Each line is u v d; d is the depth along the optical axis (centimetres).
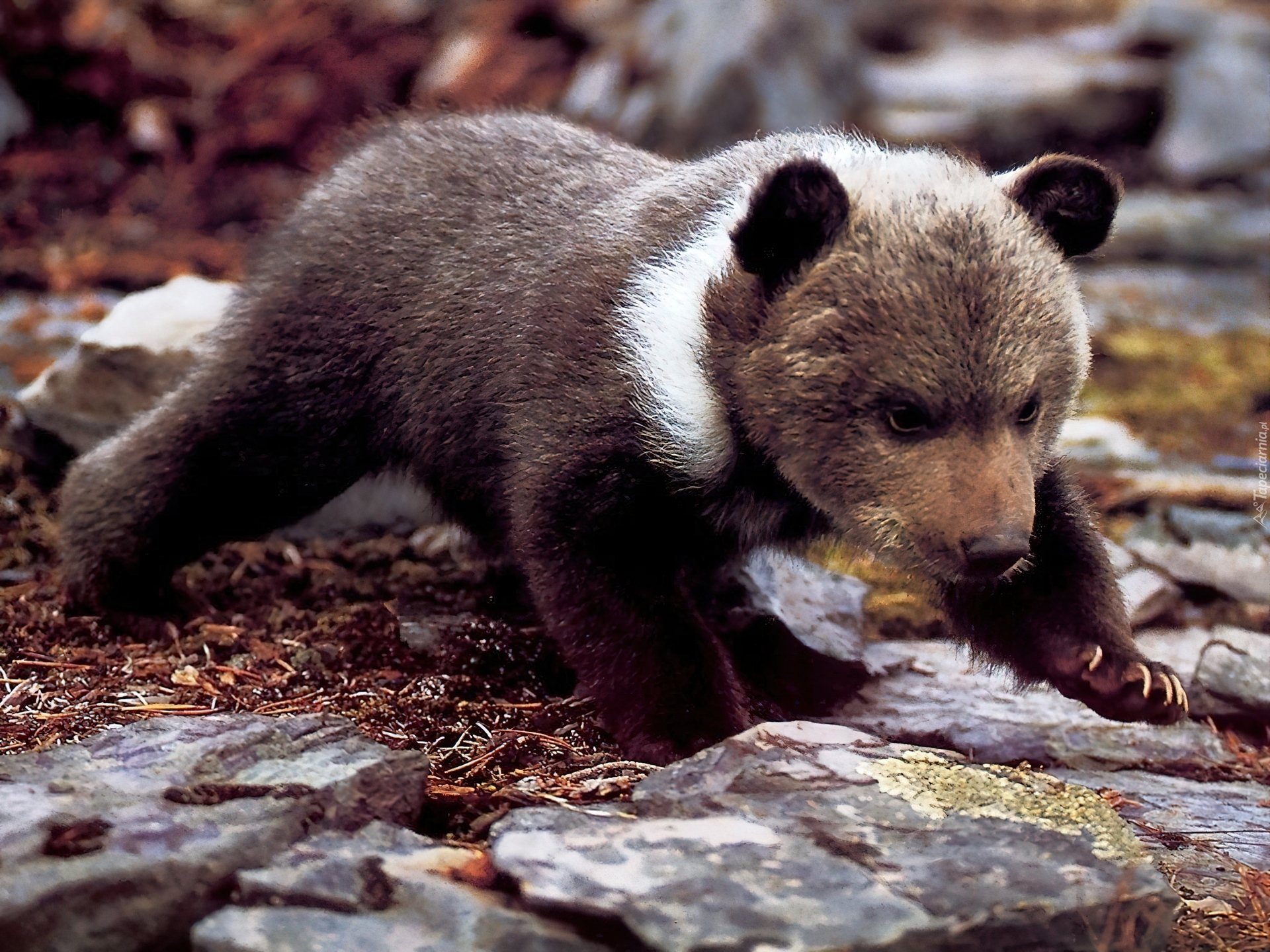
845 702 1026
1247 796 926
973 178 811
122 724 882
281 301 1053
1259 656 1076
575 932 607
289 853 652
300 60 2556
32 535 1250
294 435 1060
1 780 693
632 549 873
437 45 2581
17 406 1363
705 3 2486
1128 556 1257
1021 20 3428
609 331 860
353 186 1072
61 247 2158
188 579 1185
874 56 3206
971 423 727
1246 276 2356
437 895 625
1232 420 1706
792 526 908
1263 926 721
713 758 746
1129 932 627
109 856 627
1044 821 696
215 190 2380
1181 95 2742
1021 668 930
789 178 748
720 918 598
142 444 1086
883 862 650
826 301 744
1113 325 2064
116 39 2516
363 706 939
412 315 1009
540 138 1040
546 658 1021
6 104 2412
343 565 1228
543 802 770
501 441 948
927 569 748
